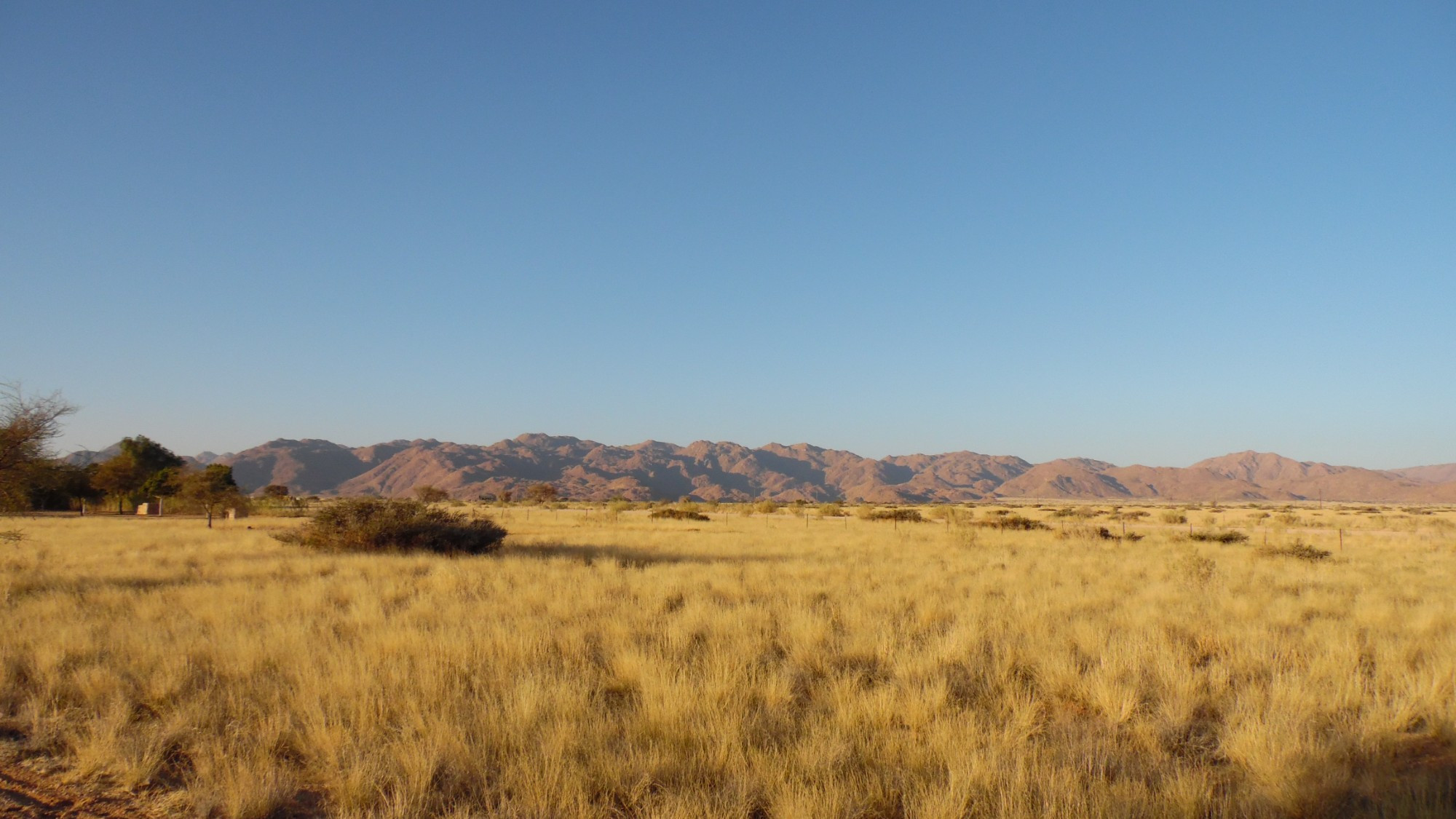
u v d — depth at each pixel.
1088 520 69.56
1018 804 5.50
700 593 15.50
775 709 7.97
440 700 7.93
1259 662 9.90
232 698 8.04
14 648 10.38
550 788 5.85
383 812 5.62
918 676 9.10
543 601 14.45
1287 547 27.02
